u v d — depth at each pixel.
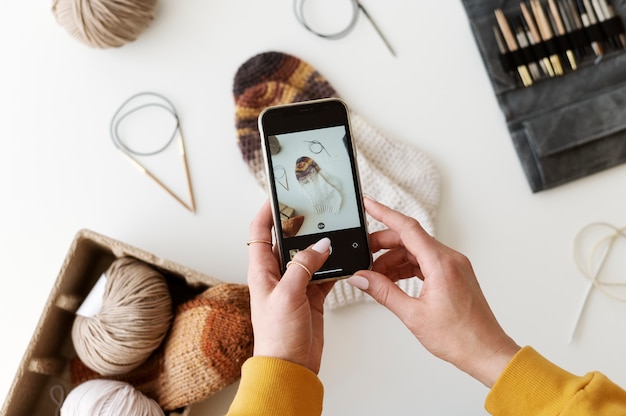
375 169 0.86
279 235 0.57
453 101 0.90
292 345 0.47
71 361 0.83
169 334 0.79
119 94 0.88
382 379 0.85
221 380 0.75
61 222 0.86
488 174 0.89
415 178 0.88
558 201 0.89
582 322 0.87
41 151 0.87
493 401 0.47
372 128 0.88
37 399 0.84
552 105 0.89
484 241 0.88
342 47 0.90
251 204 0.87
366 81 0.90
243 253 0.86
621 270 0.88
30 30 0.88
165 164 0.87
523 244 0.88
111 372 0.77
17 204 0.86
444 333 0.51
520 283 0.88
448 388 0.85
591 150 0.89
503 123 0.90
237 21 0.89
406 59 0.90
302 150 0.59
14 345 0.85
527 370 0.47
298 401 0.45
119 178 0.87
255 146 0.85
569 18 0.89
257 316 0.51
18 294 0.86
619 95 0.88
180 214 0.87
